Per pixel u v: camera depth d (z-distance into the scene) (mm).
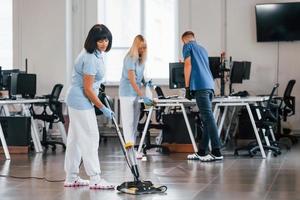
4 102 7543
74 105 4402
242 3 10148
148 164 6348
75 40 10734
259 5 9969
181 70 7863
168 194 4316
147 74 10711
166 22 10703
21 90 8594
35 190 4562
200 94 6469
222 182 4930
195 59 6496
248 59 10125
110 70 10812
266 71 10086
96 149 4531
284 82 10031
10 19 10805
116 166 6176
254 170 5754
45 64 10469
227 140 9250
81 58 4387
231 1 10188
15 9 10570
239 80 8805
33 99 8258
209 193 4355
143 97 6250
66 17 10430
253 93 10102
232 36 10180
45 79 10469
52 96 8453
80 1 10703
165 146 7668
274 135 8414
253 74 10133
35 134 8086
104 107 4438
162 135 7887
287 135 8930
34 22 10500
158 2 10719
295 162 6465
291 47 10008
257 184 4801
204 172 5625
